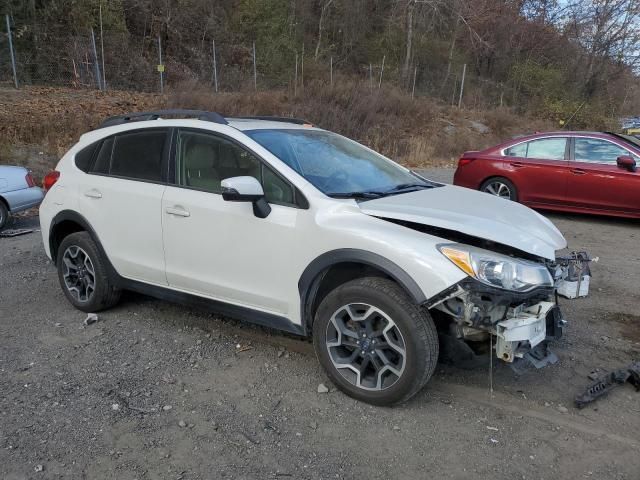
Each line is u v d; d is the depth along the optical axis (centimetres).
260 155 382
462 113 2545
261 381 373
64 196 489
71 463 288
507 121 2542
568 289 368
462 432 318
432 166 1717
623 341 441
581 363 403
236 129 403
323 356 355
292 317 369
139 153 448
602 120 3181
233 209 383
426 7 3400
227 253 388
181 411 337
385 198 374
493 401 351
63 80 2022
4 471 281
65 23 2152
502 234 332
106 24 2245
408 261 315
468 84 3344
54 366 392
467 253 310
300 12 3166
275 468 286
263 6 2923
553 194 897
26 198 848
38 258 672
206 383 371
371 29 3525
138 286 454
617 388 368
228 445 305
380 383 337
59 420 326
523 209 409
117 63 2169
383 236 326
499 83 3494
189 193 409
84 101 1656
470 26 3422
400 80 3156
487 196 427
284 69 2736
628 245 752
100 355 410
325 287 371
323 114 1877
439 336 339
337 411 338
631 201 834
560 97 3341
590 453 300
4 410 336
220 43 2722
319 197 357
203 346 425
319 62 3017
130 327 461
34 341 434
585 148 883
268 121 458
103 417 330
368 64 3375
